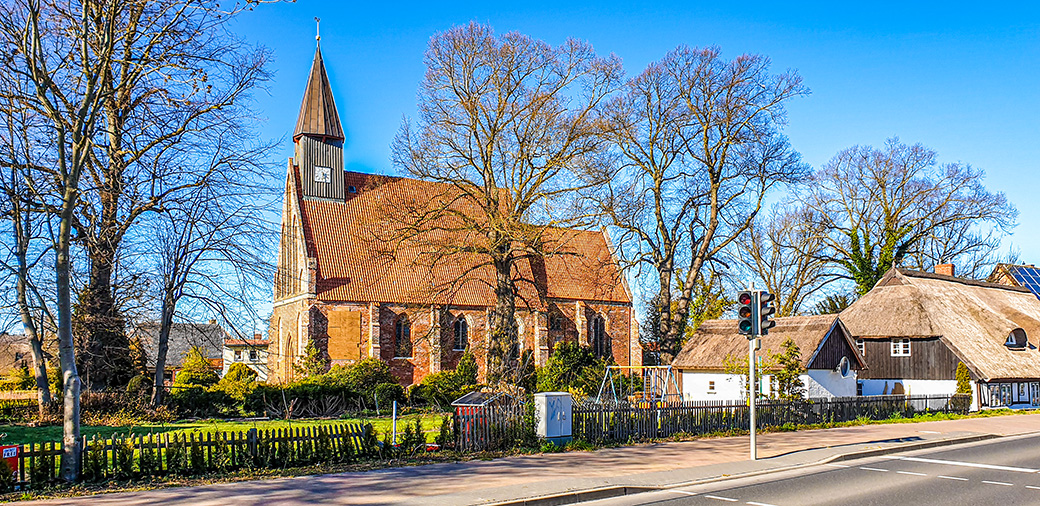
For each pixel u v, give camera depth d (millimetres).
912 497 16234
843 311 53719
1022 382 48281
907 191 62906
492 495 15312
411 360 60281
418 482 16781
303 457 18922
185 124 24859
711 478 18562
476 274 64188
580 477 17766
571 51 38875
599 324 70000
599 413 25328
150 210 24828
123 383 34375
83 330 29609
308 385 40781
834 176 65500
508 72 38312
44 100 16766
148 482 16328
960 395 43375
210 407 36656
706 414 28891
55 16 18641
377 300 59375
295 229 61062
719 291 59438
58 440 24422
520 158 38562
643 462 20844
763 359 41500
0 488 15133
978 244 68375
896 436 28969
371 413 40969
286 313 61312
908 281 52031
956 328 48281
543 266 68188
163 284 30766
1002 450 25594
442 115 38625
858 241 62969
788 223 66562
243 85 25016
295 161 64500
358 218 62688
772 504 15383
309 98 63531
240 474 17344
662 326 48188
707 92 45531
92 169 24422
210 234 28109
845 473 19875
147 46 18359
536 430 23578
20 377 45062
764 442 26500
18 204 19016
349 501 14602
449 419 22453
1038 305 58062
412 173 38812
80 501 14367
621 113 45094
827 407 34594
